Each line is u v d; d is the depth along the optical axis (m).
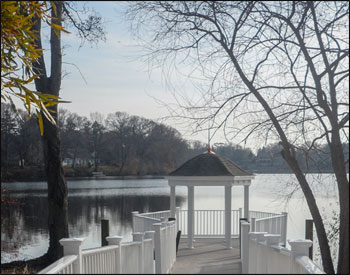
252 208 24.19
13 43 6.87
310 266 4.81
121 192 41.81
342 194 10.89
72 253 5.57
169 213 15.02
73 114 61.84
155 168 57.28
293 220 18.34
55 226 12.48
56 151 12.49
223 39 11.57
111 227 24.23
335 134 10.78
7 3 6.41
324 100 10.84
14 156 46.38
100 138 62.12
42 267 11.99
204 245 13.55
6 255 15.47
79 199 36.56
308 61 10.84
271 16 10.91
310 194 11.47
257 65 11.44
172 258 10.51
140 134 58.56
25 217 24.62
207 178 12.91
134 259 7.59
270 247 6.62
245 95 11.47
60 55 12.54
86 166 63.28
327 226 15.20
